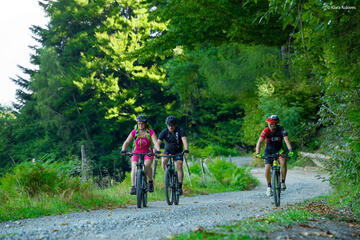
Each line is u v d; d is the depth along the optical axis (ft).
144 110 137.90
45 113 137.80
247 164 93.35
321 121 28.37
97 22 149.59
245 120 99.45
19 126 145.59
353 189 24.94
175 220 19.76
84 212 24.39
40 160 30.35
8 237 15.55
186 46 51.37
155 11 46.06
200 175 54.80
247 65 93.20
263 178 62.28
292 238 13.35
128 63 127.44
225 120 152.87
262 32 43.73
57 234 16.07
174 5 42.37
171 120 27.63
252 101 95.30
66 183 29.30
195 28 46.24
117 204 29.17
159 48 49.39
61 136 137.18
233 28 43.75
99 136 135.74
